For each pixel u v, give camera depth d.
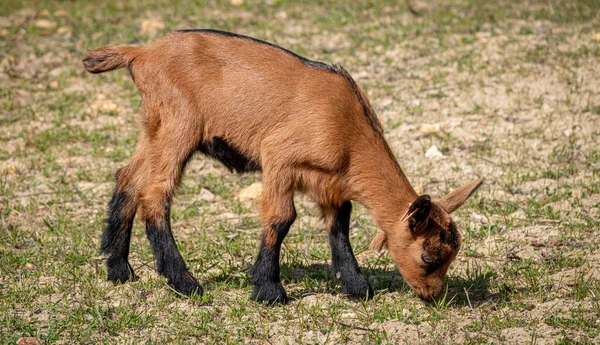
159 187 8.73
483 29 17.67
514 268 9.14
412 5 19.08
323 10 19.73
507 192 11.48
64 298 8.57
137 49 8.95
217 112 8.60
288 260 9.61
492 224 10.45
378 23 18.48
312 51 16.89
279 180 8.38
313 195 8.53
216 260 9.75
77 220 10.92
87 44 17.70
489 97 14.51
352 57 16.58
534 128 13.36
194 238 10.38
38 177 12.31
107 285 9.00
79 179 12.24
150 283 8.98
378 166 8.37
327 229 8.91
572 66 15.26
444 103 14.47
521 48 16.33
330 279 9.20
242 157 8.75
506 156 12.62
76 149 13.29
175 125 8.65
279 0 20.52
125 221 9.14
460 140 13.22
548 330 7.55
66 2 21.16
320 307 8.29
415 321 7.94
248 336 7.74
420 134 13.51
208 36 8.83
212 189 12.11
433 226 7.95
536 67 15.38
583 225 10.14
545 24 17.64
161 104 8.70
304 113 8.30
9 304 8.34
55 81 16.05
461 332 7.64
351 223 10.85
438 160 12.61
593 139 12.81
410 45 17.00
